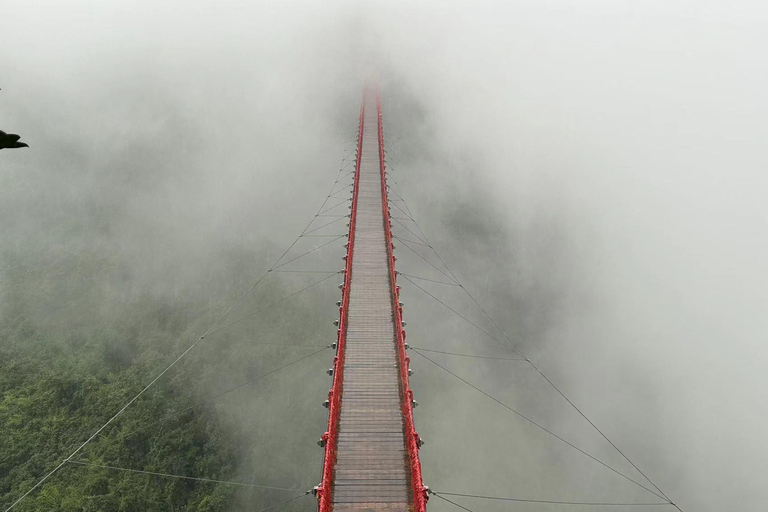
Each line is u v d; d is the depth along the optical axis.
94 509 39.62
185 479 45.38
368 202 48.12
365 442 21.61
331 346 28.91
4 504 40.19
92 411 48.84
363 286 33.78
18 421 46.78
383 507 18.95
